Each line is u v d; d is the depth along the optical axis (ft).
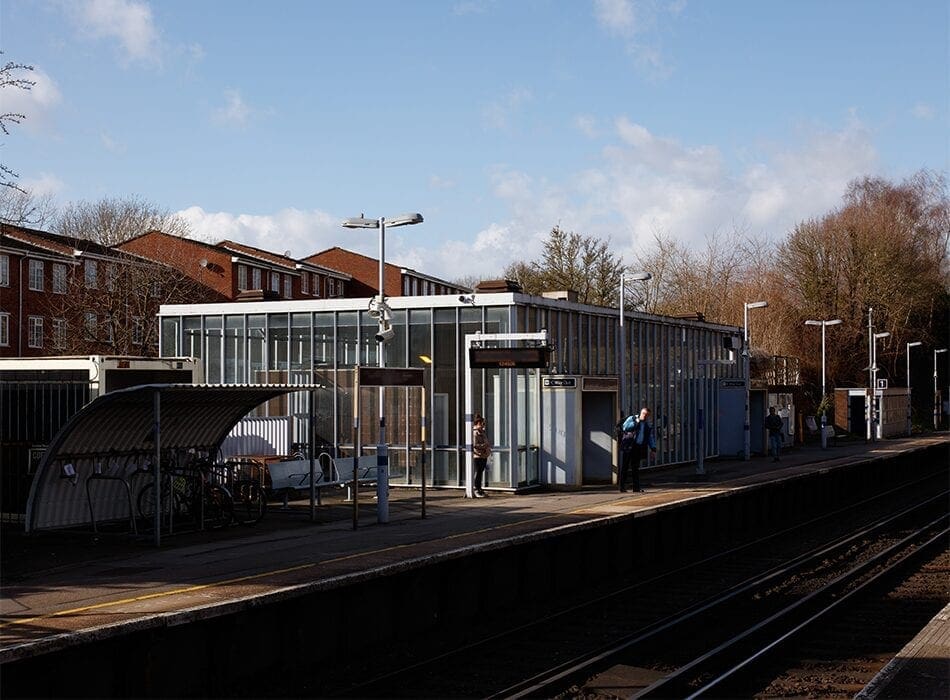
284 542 48.06
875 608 47.06
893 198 217.97
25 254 169.17
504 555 48.39
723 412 119.96
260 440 75.15
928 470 151.23
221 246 239.30
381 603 40.70
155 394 47.11
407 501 68.08
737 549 64.75
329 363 83.56
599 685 32.76
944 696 26.84
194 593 34.91
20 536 50.03
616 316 93.20
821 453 135.95
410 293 269.44
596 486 79.82
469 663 36.27
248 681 34.47
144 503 53.98
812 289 209.67
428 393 79.41
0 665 26.17
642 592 51.03
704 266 204.95
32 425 55.93
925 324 226.79
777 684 33.40
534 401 78.18
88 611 31.94
